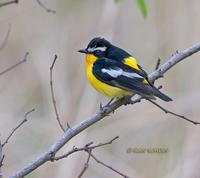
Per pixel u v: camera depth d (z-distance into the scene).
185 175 12.91
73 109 13.80
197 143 13.30
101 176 13.38
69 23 15.13
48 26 15.14
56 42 14.95
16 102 14.62
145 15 10.11
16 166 13.46
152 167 13.35
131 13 14.62
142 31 14.55
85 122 8.55
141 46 14.45
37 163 7.98
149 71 14.17
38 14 15.19
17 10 14.90
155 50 14.38
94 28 14.95
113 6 14.55
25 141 13.82
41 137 13.80
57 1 15.31
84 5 15.29
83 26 15.03
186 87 14.19
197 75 14.23
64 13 15.27
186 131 13.56
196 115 13.72
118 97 10.04
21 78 14.85
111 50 10.60
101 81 10.12
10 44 14.88
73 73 14.56
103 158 13.48
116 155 13.59
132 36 14.51
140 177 13.27
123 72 10.02
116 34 14.52
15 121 14.25
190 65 14.29
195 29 14.29
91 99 13.84
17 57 14.86
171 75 14.27
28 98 14.66
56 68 14.60
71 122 13.66
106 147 13.66
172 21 14.43
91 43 10.68
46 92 14.34
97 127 14.03
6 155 13.61
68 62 14.74
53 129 13.76
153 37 14.46
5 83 14.82
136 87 9.61
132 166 13.45
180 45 14.28
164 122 13.77
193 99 13.93
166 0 14.48
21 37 14.96
